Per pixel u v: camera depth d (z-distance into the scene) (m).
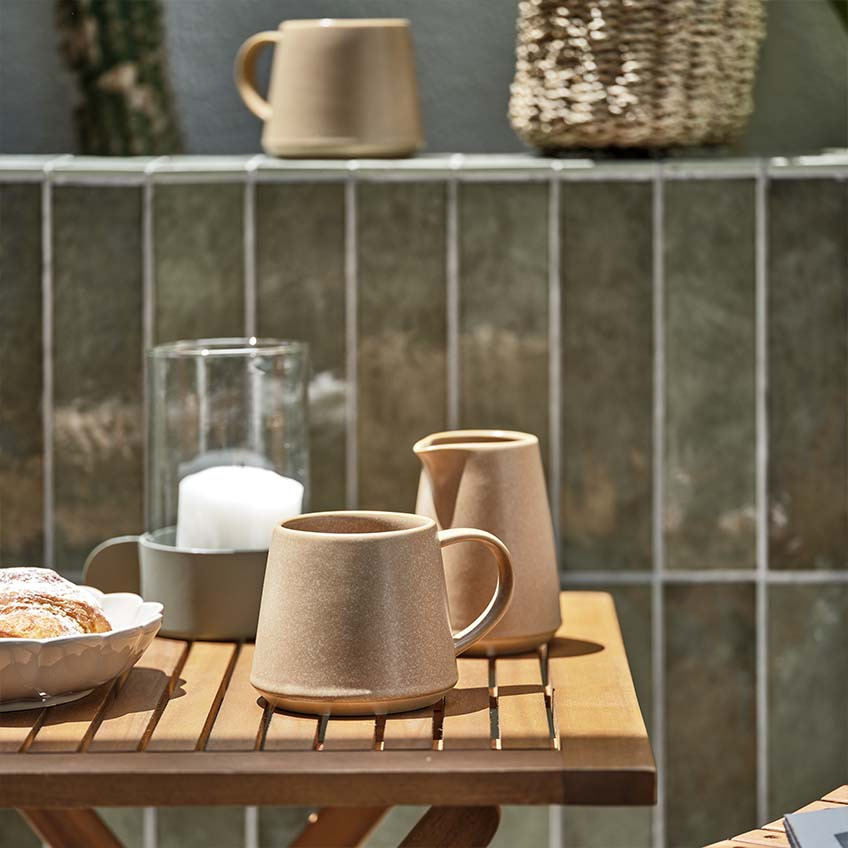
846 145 1.59
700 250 1.46
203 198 1.47
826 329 1.47
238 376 1.23
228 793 0.86
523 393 1.48
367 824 1.13
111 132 1.58
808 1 1.58
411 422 1.49
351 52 1.44
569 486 1.49
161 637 1.19
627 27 1.39
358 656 0.93
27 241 1.47
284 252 1.47
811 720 1.52
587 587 1.51
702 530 1.50
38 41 1.57
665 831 1.54
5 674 0.94
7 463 1.49
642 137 1.42
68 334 1.48
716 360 1.48
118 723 0.95
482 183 1.46
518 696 1.00
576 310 1.47
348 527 1.01
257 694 1.02
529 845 1.55
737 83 1.45
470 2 1.58
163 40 1.58
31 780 0.86
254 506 1.17
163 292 1.48
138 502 1.50
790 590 1.50
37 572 1.05
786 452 1.49
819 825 0.96
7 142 1.58
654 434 1.49
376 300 1.48
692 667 1.51
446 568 1.09
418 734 0.91
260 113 1.49
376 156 1.47
